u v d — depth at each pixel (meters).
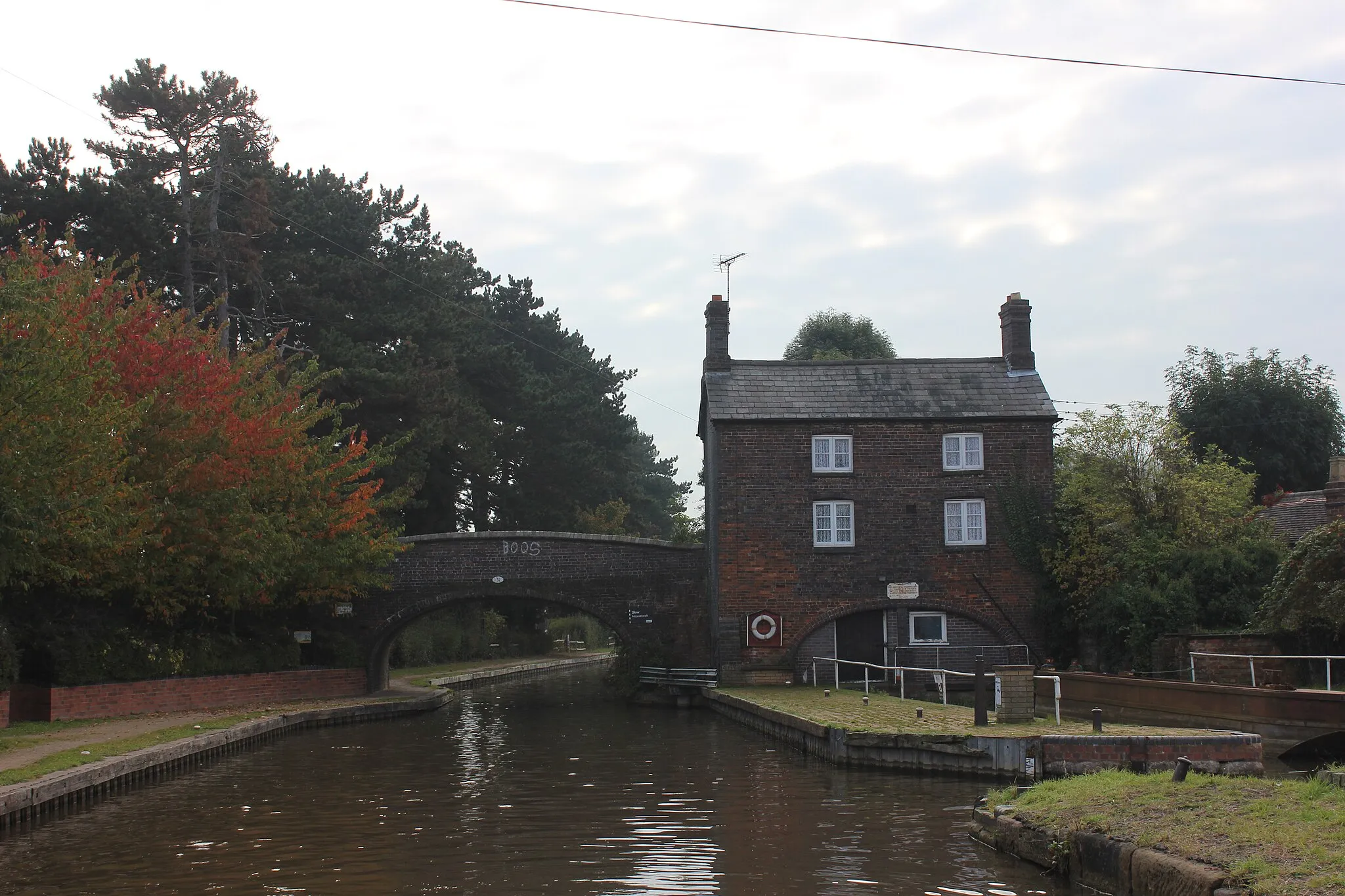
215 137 45.97
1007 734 18.56
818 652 35.19
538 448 61.84
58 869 13.07
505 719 32.50
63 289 25.55
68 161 41.75
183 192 44.44
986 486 35.44
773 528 35.22
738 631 34.97
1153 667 28.27
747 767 20.88
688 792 18.12
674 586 38.19
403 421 47.59
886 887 11.79
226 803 17.50
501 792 18.48
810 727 22.27
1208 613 28.75
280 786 19.20
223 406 28.84
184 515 26.78
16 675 23.84
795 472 35.38
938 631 35.16
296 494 32.03
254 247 46.41
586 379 71.00
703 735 27.12
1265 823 10.47
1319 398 48.94
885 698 28.33
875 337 63.19
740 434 35.38
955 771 18.80
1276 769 18.67
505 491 62.81
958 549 35.16
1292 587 24.30
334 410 35.59
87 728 23.70
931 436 35.56
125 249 41.31
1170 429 33.62
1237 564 29.05
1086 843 11.49
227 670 31.67
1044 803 13.15
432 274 53.88
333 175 52.25
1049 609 34.41
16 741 21.05
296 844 14.34
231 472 28.50
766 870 12.64
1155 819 11.35
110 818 16.22
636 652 38.09
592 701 39.16
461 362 57.34
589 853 13.62
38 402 21.17
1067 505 35.09
